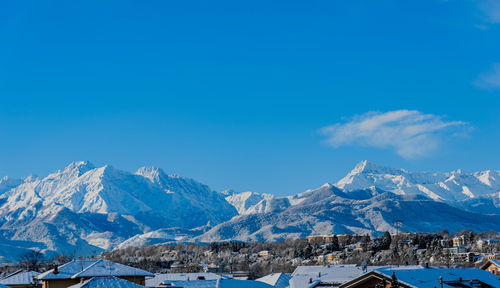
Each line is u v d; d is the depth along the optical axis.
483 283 90.25
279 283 129.88
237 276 183.75
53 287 106.06
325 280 118.38
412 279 87.00
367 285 88.56
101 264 110.00
